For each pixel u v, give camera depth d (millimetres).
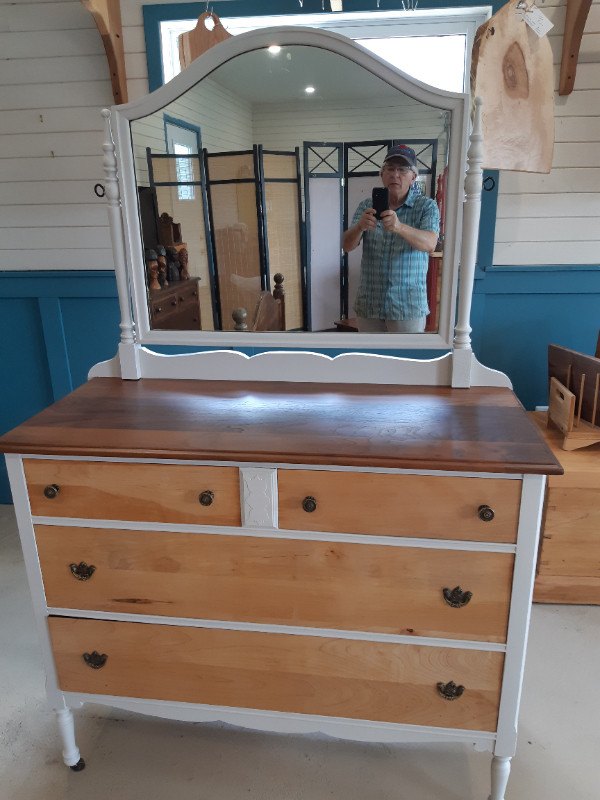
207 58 1341
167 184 1453
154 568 1244
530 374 2199
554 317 2125
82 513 1230
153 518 1207
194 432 1206
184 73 1357
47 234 2240
